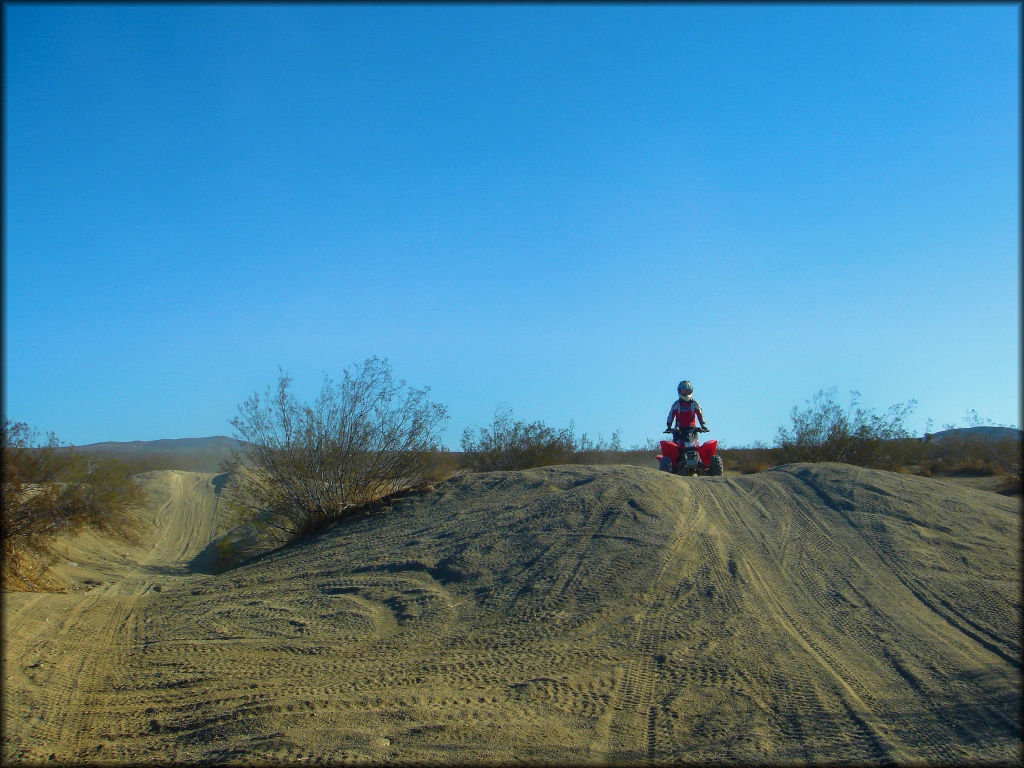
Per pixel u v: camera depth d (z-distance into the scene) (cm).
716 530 1087
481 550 1070
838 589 881
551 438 2294
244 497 1691
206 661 802
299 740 597
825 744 568
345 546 1246
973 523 1080
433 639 827
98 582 1688
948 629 766
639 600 873
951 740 563
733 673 692
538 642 791
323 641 844
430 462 1647
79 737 633
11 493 1467
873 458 2128
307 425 1573
